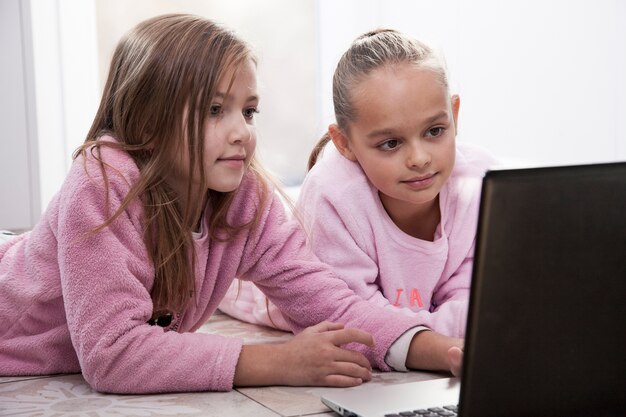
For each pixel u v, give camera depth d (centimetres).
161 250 106
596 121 192
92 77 207
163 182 108
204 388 97
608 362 64
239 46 107
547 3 200
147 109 106
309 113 242
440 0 221
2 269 113
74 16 203
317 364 99
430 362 105
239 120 106
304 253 119
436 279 134
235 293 149
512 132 209
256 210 117
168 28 108
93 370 96
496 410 61
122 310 98
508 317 60
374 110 116
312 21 240
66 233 99
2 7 192
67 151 203
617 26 187
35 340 108
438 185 120
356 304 113
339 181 130
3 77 194
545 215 60
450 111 120
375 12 236
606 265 63
